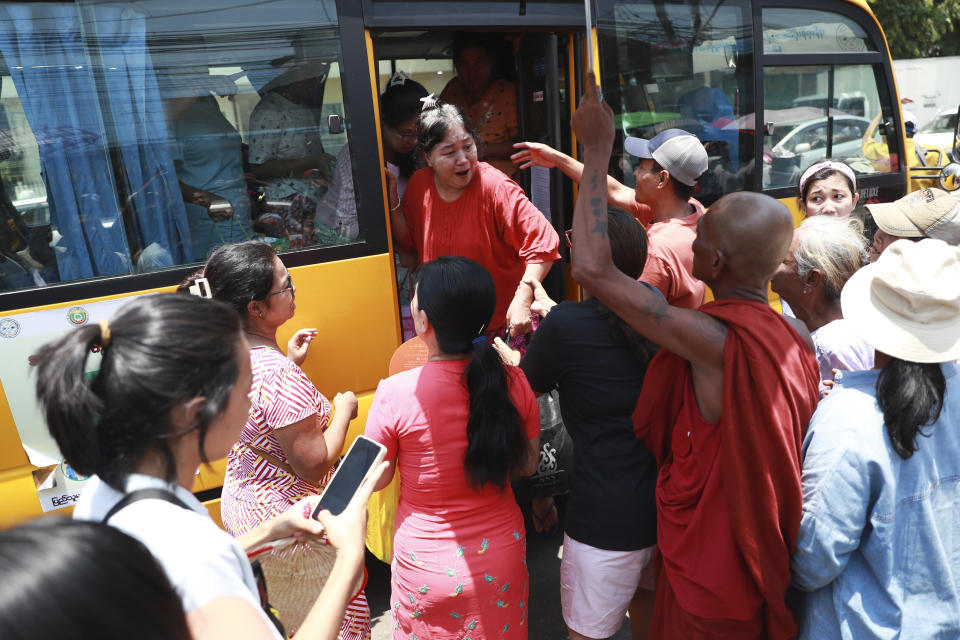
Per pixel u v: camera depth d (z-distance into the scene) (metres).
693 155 2.75
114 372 0.94
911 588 1.50
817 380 1.69
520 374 1.99
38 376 0.97
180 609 0.76
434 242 3.00
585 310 2.11
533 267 2.82
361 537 1.27
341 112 2.71
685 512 1.73
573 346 2.08
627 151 3.13
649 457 2.07
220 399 1.00
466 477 1.84
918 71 12.72
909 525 1.48
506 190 2.87
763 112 3.76
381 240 2.80
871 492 1.49
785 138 3.91
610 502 2.05
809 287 2.06
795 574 1.59
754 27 3.66
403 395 1.86
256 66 2.56
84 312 2.38
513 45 3.79
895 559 1.50
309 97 2.65
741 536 1.58
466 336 1.86
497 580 1.88
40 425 2.32
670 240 2.62
